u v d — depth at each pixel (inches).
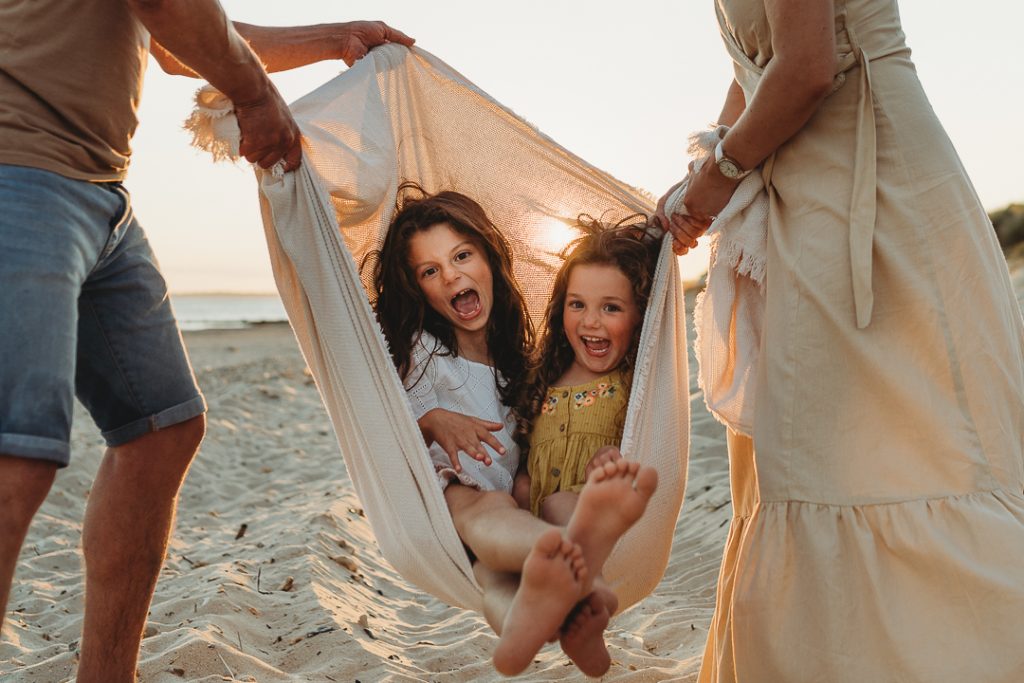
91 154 87.0
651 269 104.4
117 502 100.2
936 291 86.3
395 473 93.9
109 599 100.7
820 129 90.4
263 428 342.3
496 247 113.3
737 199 93.2
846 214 88.2
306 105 103.8
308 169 95.7
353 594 165.9
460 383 109.3
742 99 108.7
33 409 80.6
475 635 141.8
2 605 79.8
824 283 88.3
